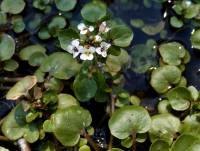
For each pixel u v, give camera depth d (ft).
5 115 0.55
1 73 0.57
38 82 0.54
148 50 0.58
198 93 0.52
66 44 0.51
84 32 0.48
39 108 0.50
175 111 0.52
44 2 0.61
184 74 0.57
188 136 0.46
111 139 0.52
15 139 0.50
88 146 0.49
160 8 0.61
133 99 0.53
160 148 0.47
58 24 0.58
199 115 0.50
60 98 0.52
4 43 0.56
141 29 0.60
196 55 0.58
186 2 0.59
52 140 0.51
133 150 0.49
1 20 0.59
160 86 0.53
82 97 0.51
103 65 0.52
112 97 0.53
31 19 0.61
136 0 0.61
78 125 0.49
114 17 0.61
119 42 0.51
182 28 0.60
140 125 0.48
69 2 0.60
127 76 0.56
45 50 0.58
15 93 0.50
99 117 0.54
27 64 0.57
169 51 0.56
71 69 0.54
